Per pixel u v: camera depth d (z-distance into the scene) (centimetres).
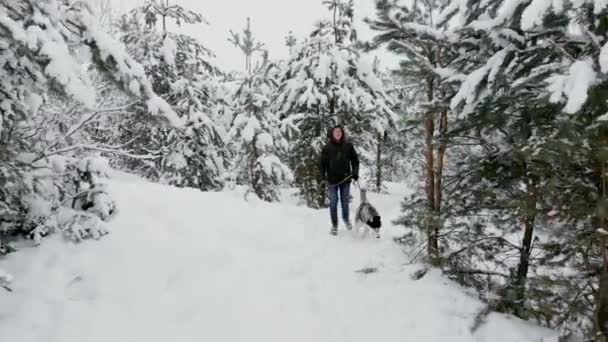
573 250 414
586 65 328
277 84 1298
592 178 416
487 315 443
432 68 491
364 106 1145
